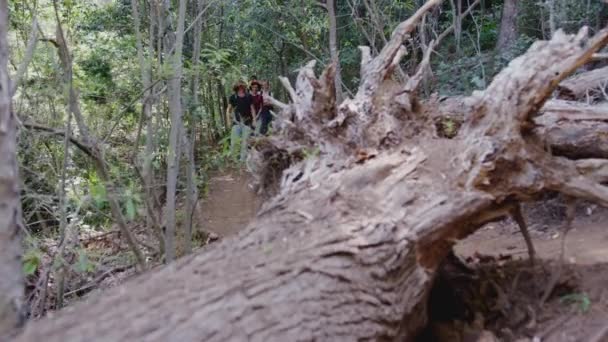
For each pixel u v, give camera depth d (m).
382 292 2.56
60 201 3.51
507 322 3.21
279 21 11.31
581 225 4.64
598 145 4.06
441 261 3.11
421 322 2.96
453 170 3.13
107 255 5.01
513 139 3.12
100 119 4.91
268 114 7.74
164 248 4.18
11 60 4.29
